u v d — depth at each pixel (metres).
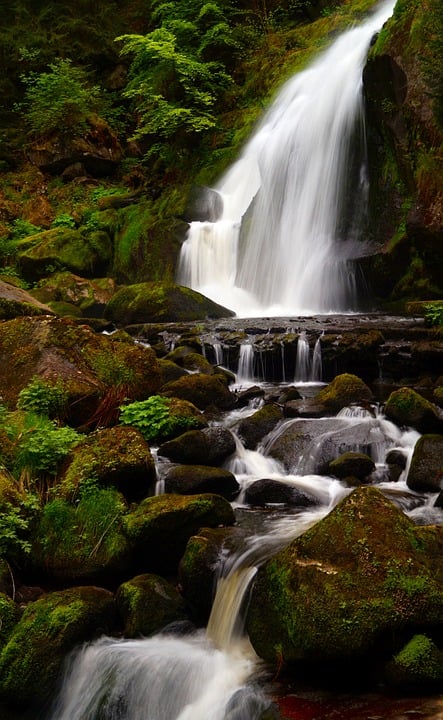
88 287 16.50
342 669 4.57
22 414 8.15
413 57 13.80
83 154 22.75
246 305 16.47
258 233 17.16
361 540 4.90
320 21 22.75
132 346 9.52
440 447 7.12
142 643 5.38
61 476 7.16
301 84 19.25
